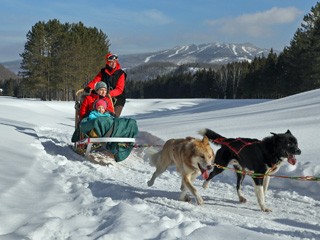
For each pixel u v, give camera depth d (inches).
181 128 437.1
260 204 172.2
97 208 134.3
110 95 309.6
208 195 200.7
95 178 215.2
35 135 372.8
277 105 679.7
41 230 105.0
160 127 489.1
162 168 207.8
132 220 118.4
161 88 4254.4
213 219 145.6
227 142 203.9
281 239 104.3
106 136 268.1
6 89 3978.8
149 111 1437.0
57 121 709.3
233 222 140.5
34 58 1908.2
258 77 2568.9
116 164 285.0
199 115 740.0
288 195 198.7
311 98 666.2
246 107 795.4
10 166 192.4
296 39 2085.4
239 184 195.2
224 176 245.4
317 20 1747.0
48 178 187.0
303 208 174.7
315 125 345.1
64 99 2082.9
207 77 3282.5
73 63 1918.1
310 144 277.7
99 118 265.6
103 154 315.3
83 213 131.0
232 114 615.8
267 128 364.8
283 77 2258.9
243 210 170.7
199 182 236.1
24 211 124.1
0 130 352.5
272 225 140.3
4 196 133.9
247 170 194.5
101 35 2532.0
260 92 2522.1
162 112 1352.1
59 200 146.5
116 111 327.3
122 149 272.5
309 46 1784.0
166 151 203.9
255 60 3100.4
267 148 183.2
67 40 1919.3
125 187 205.2
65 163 258.2
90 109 305.0
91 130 271.9
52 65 1930.4
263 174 177.8
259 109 655.1
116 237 102.3
